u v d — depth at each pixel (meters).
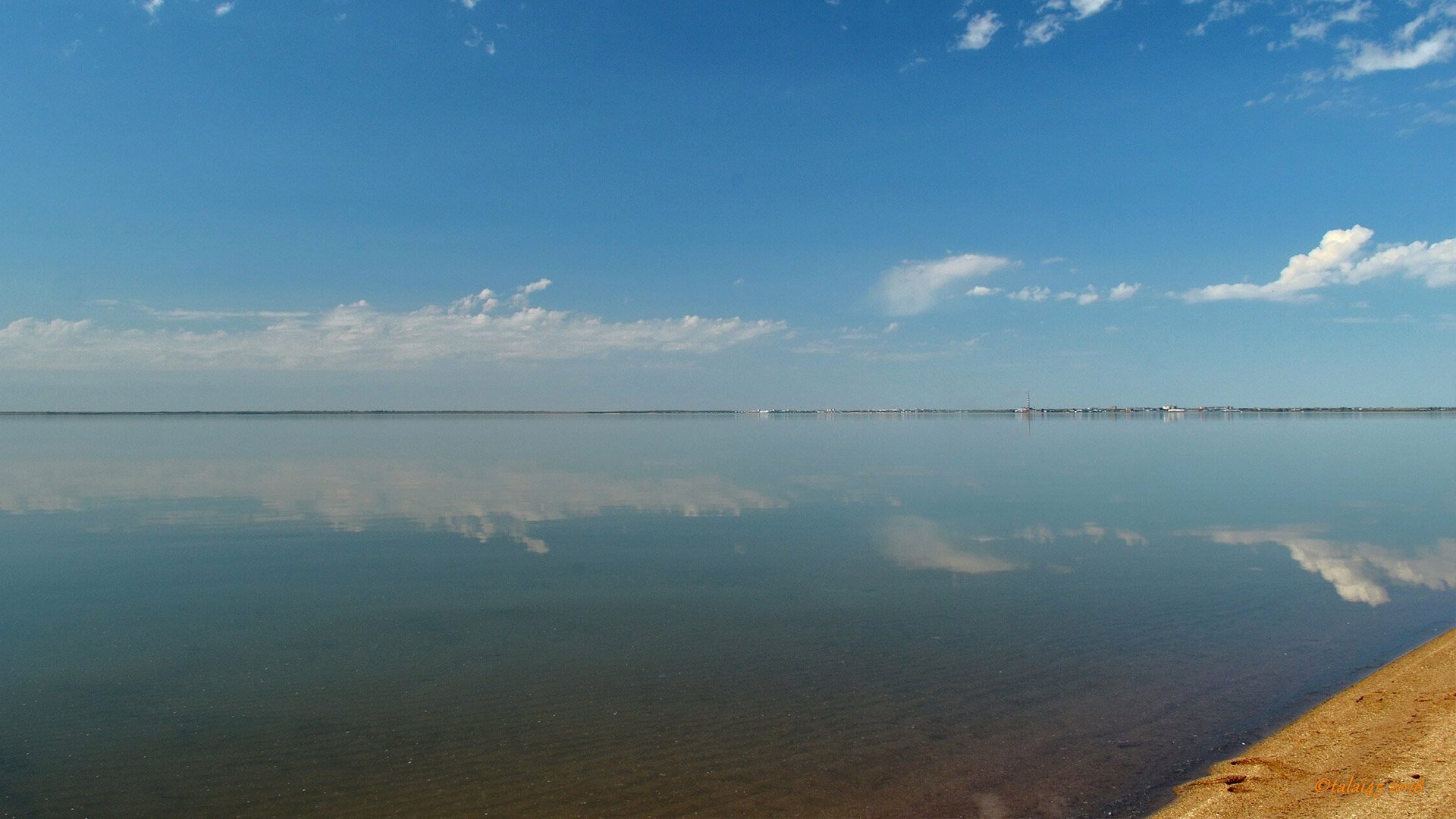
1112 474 44.41
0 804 8.52
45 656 13.16
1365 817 7.20
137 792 8.78
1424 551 21.44
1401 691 10.44
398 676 12.23
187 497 34.50
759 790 8.86
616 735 10.21
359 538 24.19
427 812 8.40
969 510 30.20
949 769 9.30
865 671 12.51
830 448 73.06
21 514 29.20
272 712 10.90
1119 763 9.34
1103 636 14.17
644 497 34.44
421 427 155.50
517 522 27.38
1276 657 12.91
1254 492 35.19
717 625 14.96
